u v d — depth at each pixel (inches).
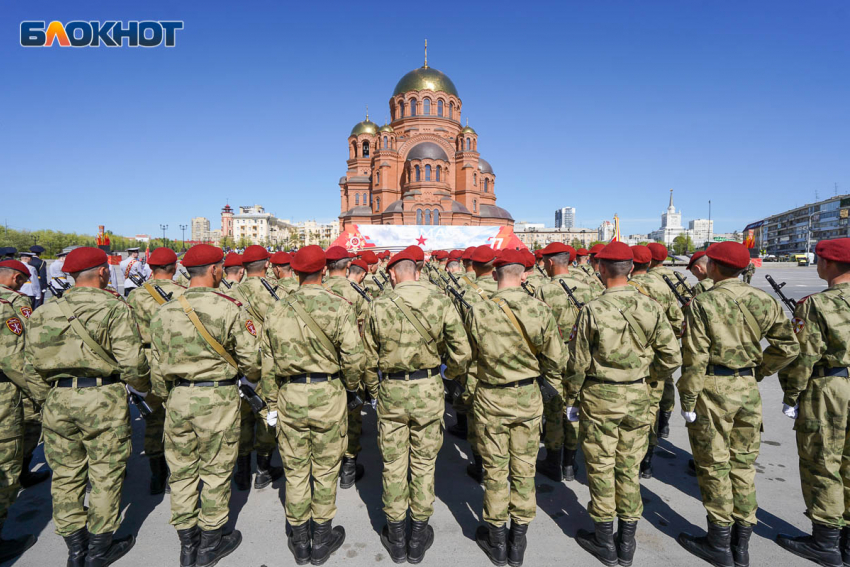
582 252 389.1
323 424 139.3
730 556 137.9
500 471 139.5
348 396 160.9
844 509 141.3
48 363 133.2
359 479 198.7
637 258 218.2
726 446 140.6
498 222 2219.5
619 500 139.3
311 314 139.4
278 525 162.2
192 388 139.3
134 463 211.2
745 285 144.7
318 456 142.3
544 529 159.2
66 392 135.7
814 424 141.6
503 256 147.6
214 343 139.5
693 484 188.7
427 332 140.6
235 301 148.3
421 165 1957.4
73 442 136.9
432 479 144.6
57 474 136.1
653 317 140.0
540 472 203.5
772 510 167.5
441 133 2204.7
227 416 142.2
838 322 137.8
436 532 157.3
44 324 132.7
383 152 2098.9
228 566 139.3
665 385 231.1
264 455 188.7
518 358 138.4
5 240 2385.6
